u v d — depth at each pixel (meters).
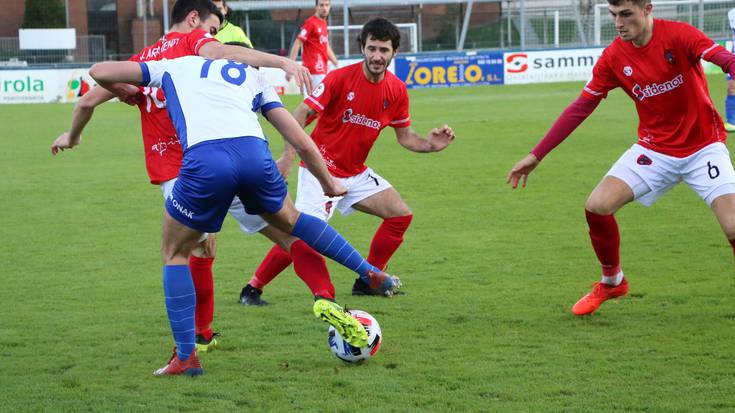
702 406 7.58
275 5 64.50
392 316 10.77
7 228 16.97
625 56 10.09
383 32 11.40
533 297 11.46
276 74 51.97
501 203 18.59
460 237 15.42
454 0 63.59
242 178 8.19
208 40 9.23
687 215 16.72
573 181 20.95
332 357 9.23
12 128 36.28
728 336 9.59
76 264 13.98
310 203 11.88
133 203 19.59
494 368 8.69
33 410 7.74
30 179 23.09
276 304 11.53
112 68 8.45
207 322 9.53
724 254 13.59
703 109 9.95
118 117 42.00
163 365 9.05
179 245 8.49
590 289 11.80
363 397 7.95
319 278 8.72
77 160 26.69
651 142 10.31
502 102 43.47
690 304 10.92
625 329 9.96
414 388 8.18
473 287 12.07
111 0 72.69
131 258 14.38
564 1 68.50
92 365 9.05
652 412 7.48
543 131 31.22
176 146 9.61
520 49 56.88
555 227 16.06
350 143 11.92
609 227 10.30
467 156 25.75
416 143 12.26
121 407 7.80
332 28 61.59
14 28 71.06
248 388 8.27
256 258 14.36
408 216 12.10
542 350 9.26
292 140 8.55
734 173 10.08
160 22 73.06
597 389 8.05
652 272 12.58
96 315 11.02
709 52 9.49
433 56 56.16
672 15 61.09
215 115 8.24
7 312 11.19
